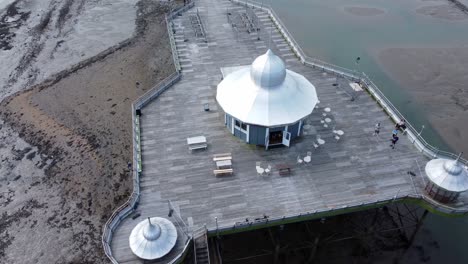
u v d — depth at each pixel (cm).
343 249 3644
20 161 4534
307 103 3681
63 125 4975
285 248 3450
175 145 3725
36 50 6369
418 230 3591
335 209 3108
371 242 3716
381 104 4178
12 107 5269
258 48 5169
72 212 3991
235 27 5584
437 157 3528
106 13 7294
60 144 4719
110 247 2848
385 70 5947
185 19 5753
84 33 6750
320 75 4653
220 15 5884
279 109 3547
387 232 3781
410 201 3247
